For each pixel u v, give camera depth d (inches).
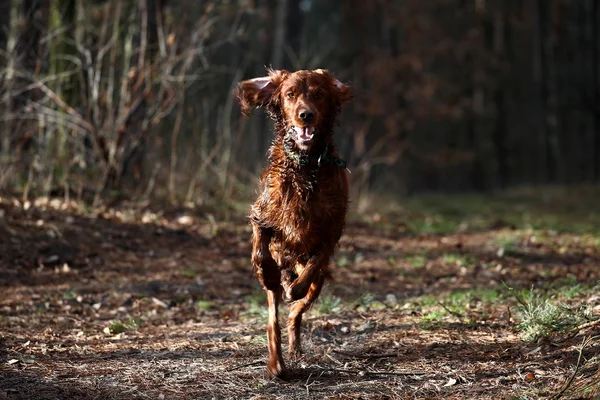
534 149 1868.8
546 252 436.1
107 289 333.7
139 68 464.8
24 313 296.5
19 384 205.3
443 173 1742.1
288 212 212.5
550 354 212.8
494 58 1358.3
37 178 460.8
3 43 494.6
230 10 593.3
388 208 693.3
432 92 1139.9
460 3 1338.6
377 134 1144.8
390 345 237.9
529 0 1455.5
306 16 1792.6
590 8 1411.2
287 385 204.4
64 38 481.1
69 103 481.1
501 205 861.8
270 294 214.8
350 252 437.4
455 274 381.1
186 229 446.6
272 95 229.6
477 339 237.8
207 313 304.8
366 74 1067.3
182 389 201.9
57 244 381.4
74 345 251.4
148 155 505.7
